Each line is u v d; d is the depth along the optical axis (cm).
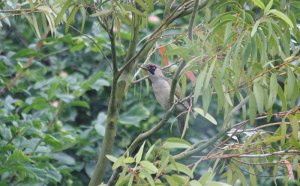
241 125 816
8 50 1470
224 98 739
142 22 839
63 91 1260
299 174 816
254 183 850
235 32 729
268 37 701
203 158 812
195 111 789
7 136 989
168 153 730
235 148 818
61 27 1431
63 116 1302
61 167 1076
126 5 781
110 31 789
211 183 712
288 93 740
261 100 729
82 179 1259
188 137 1366
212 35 743
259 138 851
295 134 773
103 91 1400
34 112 1255
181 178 727
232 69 760
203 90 712
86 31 1406
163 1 859
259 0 708
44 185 1041
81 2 790
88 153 1206
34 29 928
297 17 820
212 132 1388
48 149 1016
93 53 1443
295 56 761
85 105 1244
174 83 792
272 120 1319
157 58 1015
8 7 934
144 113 1259
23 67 1248
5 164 939
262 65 726
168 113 798
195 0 760
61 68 1423
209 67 729
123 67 810
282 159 814
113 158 732
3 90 1227
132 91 1369
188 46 739
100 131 1159
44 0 894
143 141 816
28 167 955
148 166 700
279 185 1293
